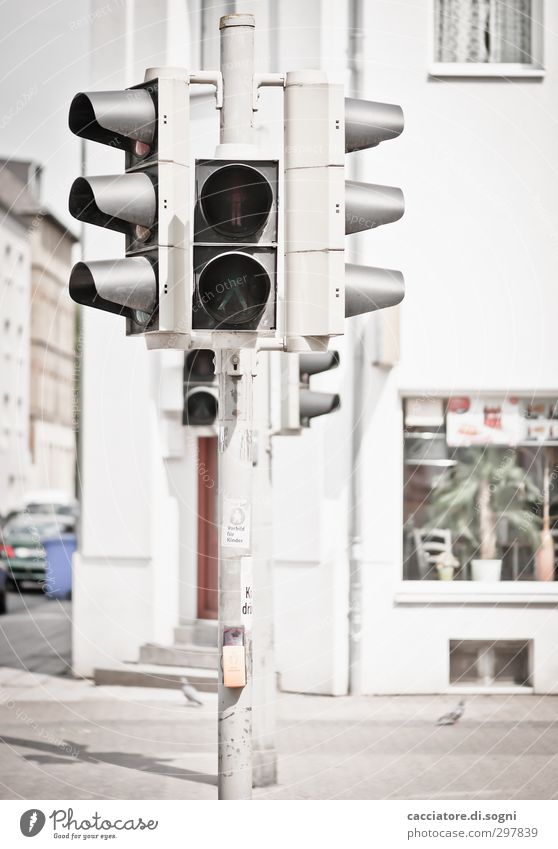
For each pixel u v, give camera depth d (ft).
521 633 48.16
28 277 193.98
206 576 53.36
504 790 31.68
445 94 49.29
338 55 49.67
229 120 20.48
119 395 53.16
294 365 31.01
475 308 48.98
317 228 20.25
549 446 49.34
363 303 20.42
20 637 66.59
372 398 48.55
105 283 19.43
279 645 48.91
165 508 53.06
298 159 20.26
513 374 48.88
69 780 33.09
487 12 49.44
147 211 19.69
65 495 124.47
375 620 48.01
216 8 52.80
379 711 44.19
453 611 48.11
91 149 54.90
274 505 49.32
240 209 19.62
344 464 48.62
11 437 188.55
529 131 49.29
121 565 52.80
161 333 19.84
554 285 49.06
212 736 39.96
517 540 49.16
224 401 20.52
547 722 41.88
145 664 51.88
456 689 48.11
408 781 32.78
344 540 48.37
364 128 20.54
